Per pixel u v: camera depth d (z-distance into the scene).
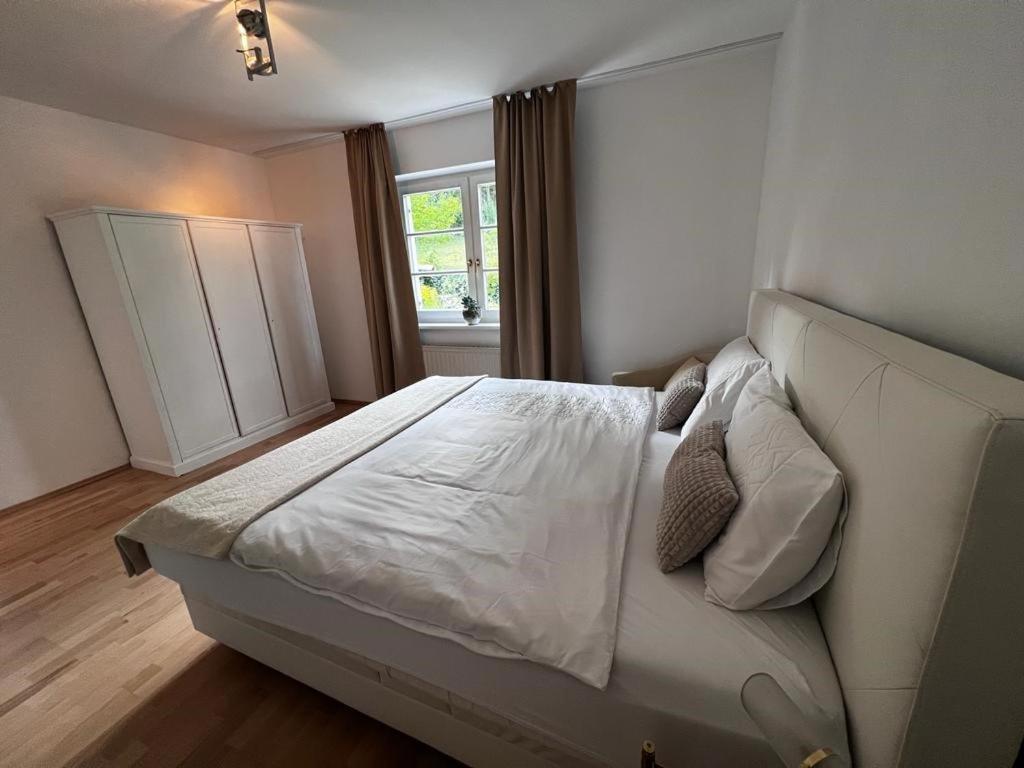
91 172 2.72
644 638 0.78
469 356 3.53
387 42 2.03
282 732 1.18
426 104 2.82
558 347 2.99
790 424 0.95
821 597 0.80
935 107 0.78
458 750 1.01
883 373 0.67
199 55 2.03
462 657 0.87
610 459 1.49
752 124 2.42
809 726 0.55
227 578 1.19
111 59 2.02
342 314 4.00
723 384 1.51
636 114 2.63
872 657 0.58
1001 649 0.47
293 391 3.65
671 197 2.69
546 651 0.78
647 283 2.89
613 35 2.08
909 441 0.55
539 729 0.85
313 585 1.04
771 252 2.12
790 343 1.25
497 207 2.93
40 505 2.50
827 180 1.35
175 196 3.18
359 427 1.89
